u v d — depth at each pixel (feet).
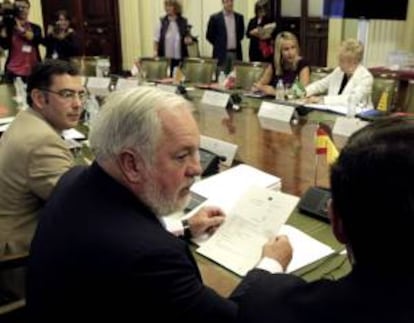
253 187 5.23
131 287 2.95
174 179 3.30
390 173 2.10
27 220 6.01
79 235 3.13
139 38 27.50
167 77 16.87
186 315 3.04
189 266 3.14
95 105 9.83
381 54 20.53
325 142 7.02
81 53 25.16
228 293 4.12
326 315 2.27
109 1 26.81
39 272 3.36
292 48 13.66
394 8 19.20
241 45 21.67
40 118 6.27
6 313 5.34
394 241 2.13
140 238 3.04
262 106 10.90
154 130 3.18
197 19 26.07
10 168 5.90
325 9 21.08
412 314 2.08
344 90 12.36
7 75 18.12
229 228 4.92
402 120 2.30
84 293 3.05
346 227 2.27
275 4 23.73
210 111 11.42
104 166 3.35
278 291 2.57
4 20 18.02
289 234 5.02
